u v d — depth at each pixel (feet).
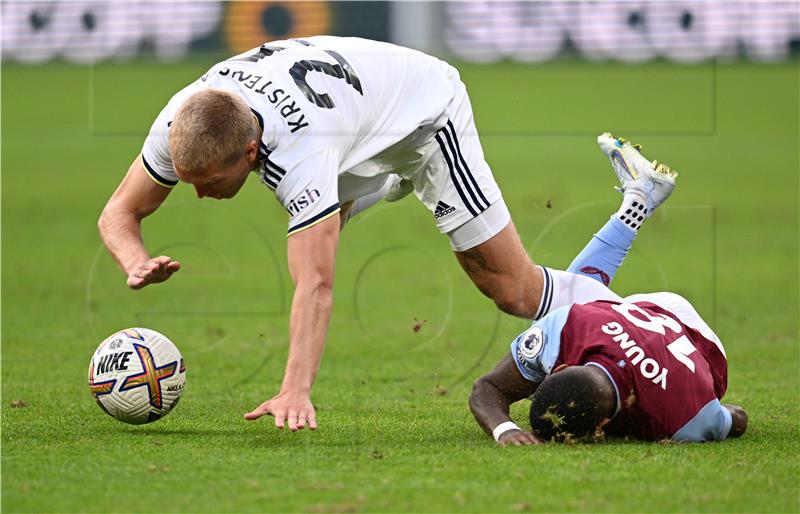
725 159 199.72
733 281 118.52
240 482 43.14
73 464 46.21
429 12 249.75
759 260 130.41
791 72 260.21
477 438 52.70
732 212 161.38
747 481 43.09
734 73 258.16
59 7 260.62
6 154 218.18
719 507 39.78
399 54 56.34
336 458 47.52
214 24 254.06
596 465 45.37
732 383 73.05
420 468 45.37
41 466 45.83
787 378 74.84
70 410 61.46
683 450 48.21
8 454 48.34
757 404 64.90
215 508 39.63
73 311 103.86
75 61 264.31
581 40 256.73
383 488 42.09
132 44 258.37
